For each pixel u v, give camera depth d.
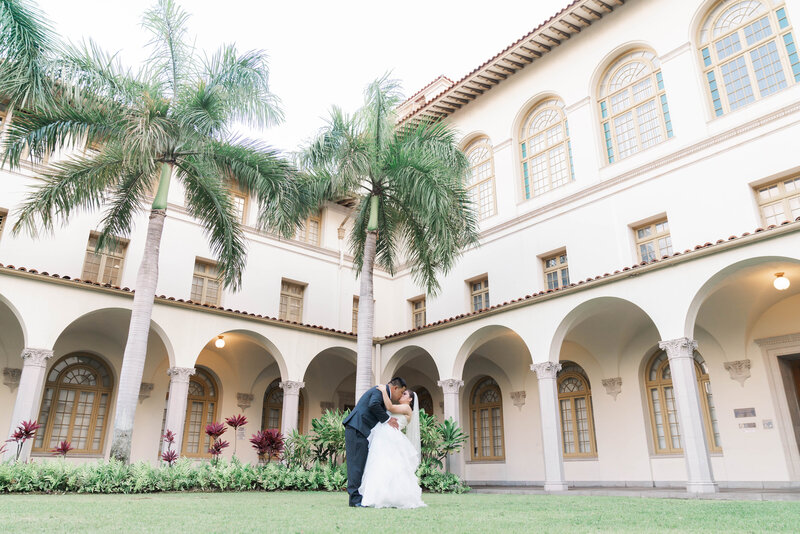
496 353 17.91
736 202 13.25
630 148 16.31
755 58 14.03
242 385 18.77
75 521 3.39
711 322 13.45
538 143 19.09
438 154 14.23
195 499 6.52
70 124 11.02
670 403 14.48
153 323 13.68
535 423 17.22
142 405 16.45
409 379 21.58
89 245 15.91
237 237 13.71
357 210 16.20
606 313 14.39
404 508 4.74
